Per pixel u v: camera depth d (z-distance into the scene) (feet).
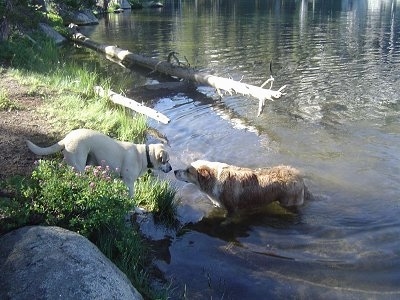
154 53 31.01
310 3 74.95
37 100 15.61
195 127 15.79
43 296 5.74
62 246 6.54
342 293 7.44
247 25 46.03
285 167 10.65
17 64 21.36
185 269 8.14
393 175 11.63
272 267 8.17
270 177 10.14
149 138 14.49
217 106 18.57
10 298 5.78
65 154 9.36
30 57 22.82
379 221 9.52
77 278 6.02
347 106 17.79
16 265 6.23
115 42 36.55
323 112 17.15
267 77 22.99
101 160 9.55
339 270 8.02
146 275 7.88
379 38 35.68
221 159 12.84
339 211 9.98
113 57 30.30
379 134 14.65
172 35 40.11
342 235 9.08
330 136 14.58
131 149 9.96
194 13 62.28
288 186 10.09
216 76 22.04
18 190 8.18
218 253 8.65
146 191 10.55
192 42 35.63
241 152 13.35
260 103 17.20
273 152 13.33
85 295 5.84
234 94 20.59
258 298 7.39
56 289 5.82
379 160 12.60
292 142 14.15
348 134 14.71
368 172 11.85
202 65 26.45
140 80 23.72
